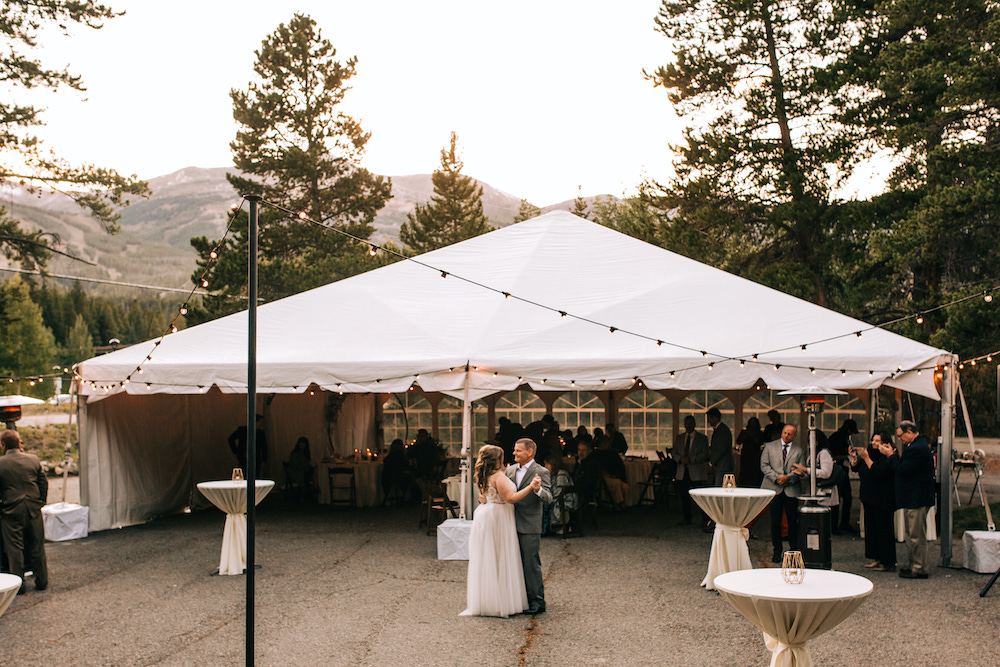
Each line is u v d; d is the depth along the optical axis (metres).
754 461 11.01
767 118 22.14
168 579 8.45
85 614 7.12
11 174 20.89
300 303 12.18
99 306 80.12
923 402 19.62
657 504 13.62
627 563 8.91
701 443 11.23
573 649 5.91
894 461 8.35
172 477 13.33
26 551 8.00
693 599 7.32
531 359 9.91
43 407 37.78
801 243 21.70
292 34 32.50
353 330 11.15
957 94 16.00
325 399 17.44
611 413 18.22
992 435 29.03
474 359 9.94
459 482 10.51
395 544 10.18
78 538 10.96
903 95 18.94
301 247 31.22
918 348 9.71
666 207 23.41
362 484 13.67
